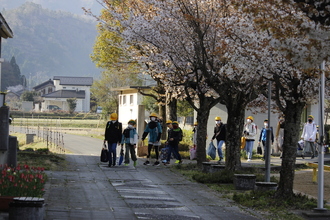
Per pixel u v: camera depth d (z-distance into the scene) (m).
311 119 26.16
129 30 20.72
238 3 10.65
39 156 23.89
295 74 11.97
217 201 13.55
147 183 16.64
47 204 11.68
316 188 16.11
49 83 175.88
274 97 15.08
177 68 20.55
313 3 9.26
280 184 13.15
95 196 13.44
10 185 10.74
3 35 18.09
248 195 13.71
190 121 56.22
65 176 17.48
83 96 150.62
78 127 75.75
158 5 19.64
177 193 14.75
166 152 22.83
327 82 17.39
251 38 12.62
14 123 78.94
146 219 10.63
